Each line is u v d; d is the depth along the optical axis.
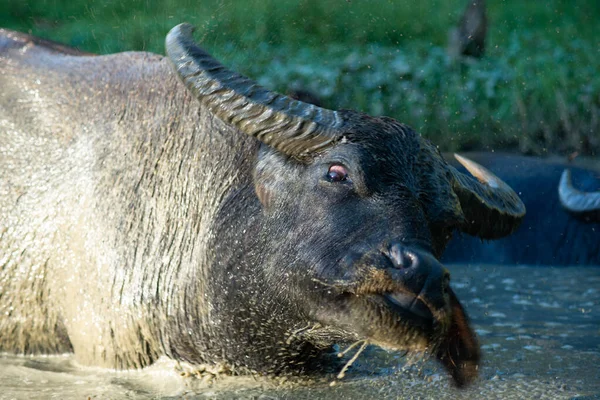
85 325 15.64
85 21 41.03
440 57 40.59
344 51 41.03
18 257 16.30
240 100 13.48
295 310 13.41
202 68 13.79
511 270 25.50
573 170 28.41
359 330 12.58
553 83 38.09
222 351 14.70
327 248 12.73
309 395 14.33
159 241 15.09
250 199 14.13
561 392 14.50
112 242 15.36
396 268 12.02
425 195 13.09
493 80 38.19
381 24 45.09
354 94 37.09
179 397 14.27
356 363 15.81
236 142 14.80
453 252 26.81
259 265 13.67
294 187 13.30
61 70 17.14
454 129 35.91
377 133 13.19
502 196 15.31
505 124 36.19
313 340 14.07
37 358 16.62
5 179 16.56
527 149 35.34
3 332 16.70
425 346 12.30
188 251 14.85
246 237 13.90
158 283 14.99
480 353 14.09
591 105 36.81
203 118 15.27
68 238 15.84
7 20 44.00
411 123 36.03
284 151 13.34
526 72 39.84
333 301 12.69
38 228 16.16
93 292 15.49
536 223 26.98
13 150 16.69
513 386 14.79
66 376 15.43
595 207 22.77
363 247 12.41
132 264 15.20
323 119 13.24
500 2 53.53
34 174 16.39
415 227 12.51
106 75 16.70
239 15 38.91
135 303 15.12
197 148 15.13
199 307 14.63
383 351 16.42
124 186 15.51
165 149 15.40
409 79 38.31
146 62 16.56
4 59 17.58
